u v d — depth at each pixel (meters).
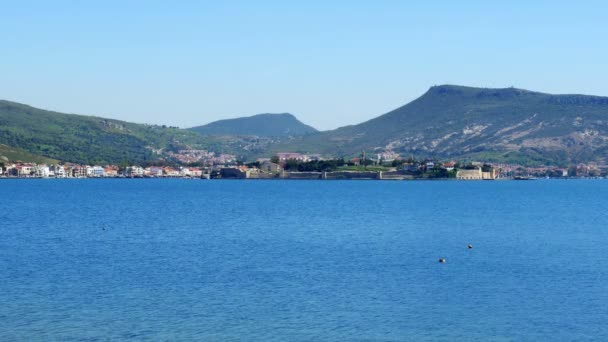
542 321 65.56
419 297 74.62
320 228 148.25
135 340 59.81
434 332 62.28
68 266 93.50
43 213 196.75
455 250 110.38
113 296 74.44
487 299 73.75
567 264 95.75
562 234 136.25
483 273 88.50
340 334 61.66
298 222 164.00
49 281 82.50
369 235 133.38
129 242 121.62
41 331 62.00
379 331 62.50
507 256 103.69
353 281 82.81
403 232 139.50
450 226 153.25
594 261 98.62
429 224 158.50
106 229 146.25
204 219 173.62
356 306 70.56
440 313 68.12
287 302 72.06
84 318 66.00
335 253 106.56
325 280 83.44
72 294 75.31
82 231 141.88
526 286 80.31
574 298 74.19
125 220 170.38
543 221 168.25
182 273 87.94
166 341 59.62
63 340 59.62
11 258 101.06
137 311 68.38
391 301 72.75
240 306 70.38
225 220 170.25
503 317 66.88
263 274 87.25
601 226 154.00
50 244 118.62
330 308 69.81
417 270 90.69
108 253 106.56
